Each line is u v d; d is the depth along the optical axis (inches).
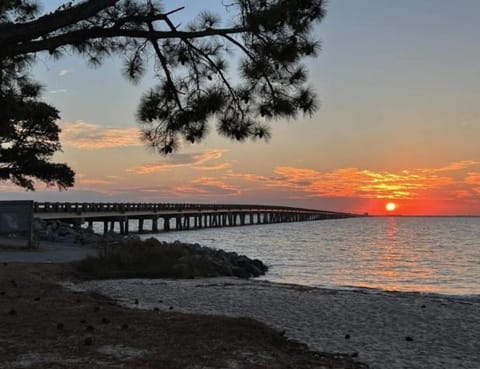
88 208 2480.3
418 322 488.7
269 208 6589.6
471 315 539.8
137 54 306.3
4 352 311.9
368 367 326.0
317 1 256.4
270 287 750.5
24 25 236.1
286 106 286.5
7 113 376.5
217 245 2596.0
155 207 3309.5
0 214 1109.7
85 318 421.7
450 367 336.2
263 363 307.7
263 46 272.2
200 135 307.0
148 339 352.8
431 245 2763.3
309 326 455.2
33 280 663.8
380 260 1797.5
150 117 306.2
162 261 927.0
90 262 877.2
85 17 242.7
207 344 344.8
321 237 3595.0
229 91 297.7
